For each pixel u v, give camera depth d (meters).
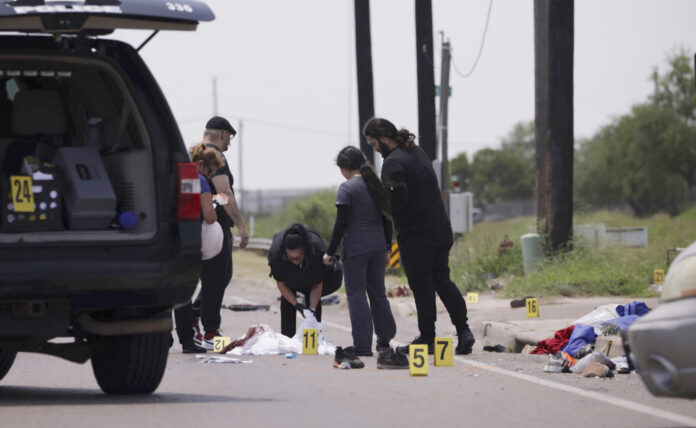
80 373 28.42
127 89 21.48
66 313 20.67
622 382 26.41
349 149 33.16
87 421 19.62
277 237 34.81
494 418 20.56
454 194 72.06
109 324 21.80
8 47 21.02
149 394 24.09
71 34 21.33
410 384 26.00
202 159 34.22
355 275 33.09
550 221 61.38
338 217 32.78
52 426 19.08
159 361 23.27
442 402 22.75
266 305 55.34
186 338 34.16
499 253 64.88
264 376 27.77
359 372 28.77
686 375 16.50
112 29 21.38
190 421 19.88
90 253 20.61
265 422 19.92
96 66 21.53
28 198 20.62
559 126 61.22
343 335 42.41
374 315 33.62
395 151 32.72
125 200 21.73
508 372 28.66
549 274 55.75
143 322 22.09
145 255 21.03
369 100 78.94
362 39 79.00
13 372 28.70
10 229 20.48
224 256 34.72
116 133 22.78
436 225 32.72
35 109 22.19
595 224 63.59
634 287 53.53
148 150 21.36
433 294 33.03
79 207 20.69
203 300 34.91
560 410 21.58
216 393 24.38
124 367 23.22
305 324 34.44
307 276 34.62
